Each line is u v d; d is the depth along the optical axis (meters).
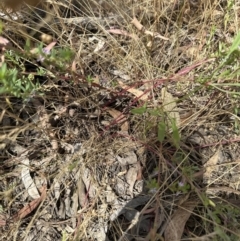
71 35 0.52
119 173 0.49
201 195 0.45
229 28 0.55
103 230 0.47
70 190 0.48
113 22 0.56
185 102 0.52
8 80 0.39
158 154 0.48
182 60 0.55
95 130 0.51
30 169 0.49
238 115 0.53
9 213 0.47
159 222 0.46
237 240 0.45
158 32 0.56
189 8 0.56
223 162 0.50
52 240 0.46
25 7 0.49
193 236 0.46
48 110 0.51
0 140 0.45
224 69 0.53
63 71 0.46
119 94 0.52
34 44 0.52
